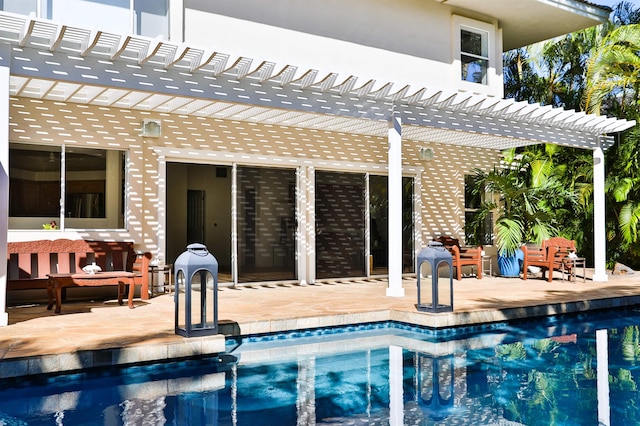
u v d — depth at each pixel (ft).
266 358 18.97
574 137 38.11
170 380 16.29
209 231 33.12
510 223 40.63
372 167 39.45
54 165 28.30
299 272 35.88
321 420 13.10
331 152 37.63
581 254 49.80
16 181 27.27
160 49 22.02
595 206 39.17
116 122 29.86
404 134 39.01
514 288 33.53
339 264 38.24
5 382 15.33
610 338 22.82
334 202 38.14
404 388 15.84
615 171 46.01
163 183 31.30
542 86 55.67
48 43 20.54
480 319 24.06
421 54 39.91
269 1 33.37
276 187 35.70
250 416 13.30
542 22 44.37
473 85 42.39
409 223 41.70
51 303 24.56
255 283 34.50
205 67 24.03
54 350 16.10
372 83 27.37
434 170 42.88
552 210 48.08
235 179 33.99
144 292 27.73
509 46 51.01
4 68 19.63
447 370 17.79
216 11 31.48
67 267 27.61
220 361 18.48
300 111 26.66
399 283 28.81
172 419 12.99
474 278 40.78
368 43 37.37
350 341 21.79
